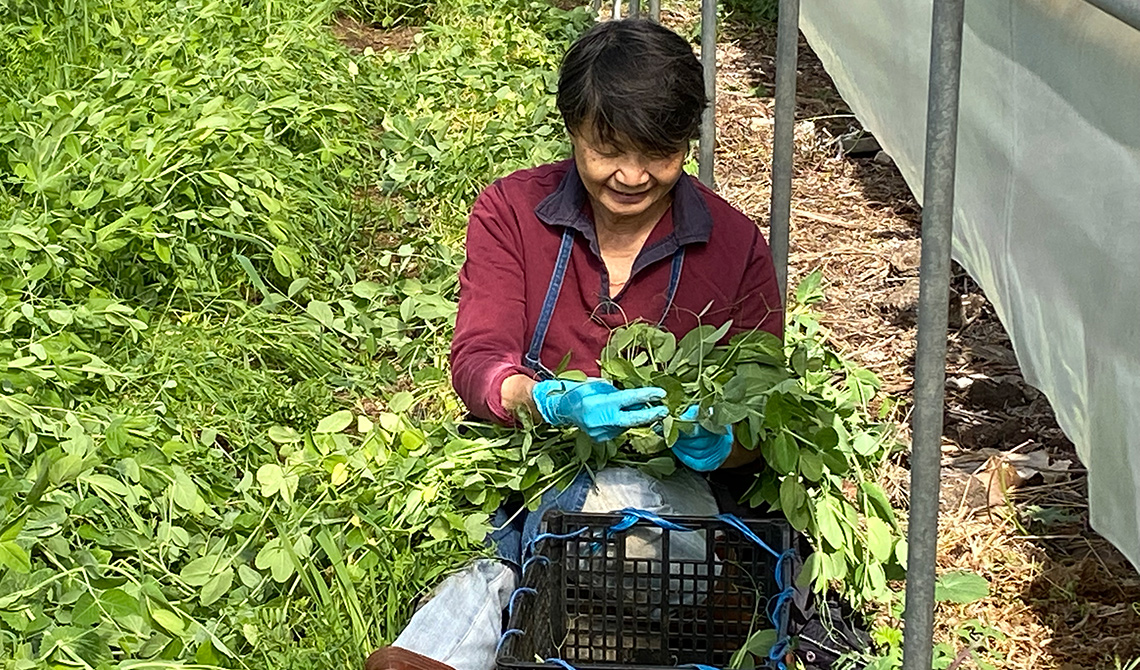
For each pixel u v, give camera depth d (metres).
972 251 3.45
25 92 4.99
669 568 2.55
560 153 5.18
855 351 4.09
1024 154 2.95
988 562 3.01
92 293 3.68
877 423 3.35
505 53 6.59
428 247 4.61
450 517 2.57
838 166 5.61
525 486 2.59
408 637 2.43
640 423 2.37
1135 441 2.32
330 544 2.62
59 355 3.24
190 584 2.57
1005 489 3.28
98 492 2.74
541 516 2.53
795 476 2.42
